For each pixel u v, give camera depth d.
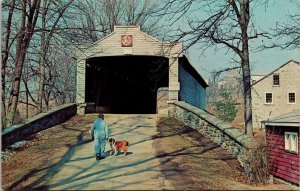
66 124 22.23
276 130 16.58
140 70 33.72
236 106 66.75
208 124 18.83
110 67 32.09
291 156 15.10
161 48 22.47
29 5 20.38
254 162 13.50
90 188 10.36
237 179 13.13
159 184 10.69
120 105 37.78
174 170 12.67
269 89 51.19
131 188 10.21
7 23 20.86
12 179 12.27
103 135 14.48
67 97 52.56
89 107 26.86
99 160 14.14
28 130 18.58
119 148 14.95
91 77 27.52
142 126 21.67
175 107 24.23
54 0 21.86
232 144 15.79
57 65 44.19
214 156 15.57
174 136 19.00
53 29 21.20
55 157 14.73
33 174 12.50
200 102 41.53
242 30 18.94
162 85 39.16
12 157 15.27
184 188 10.41
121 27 25.39
